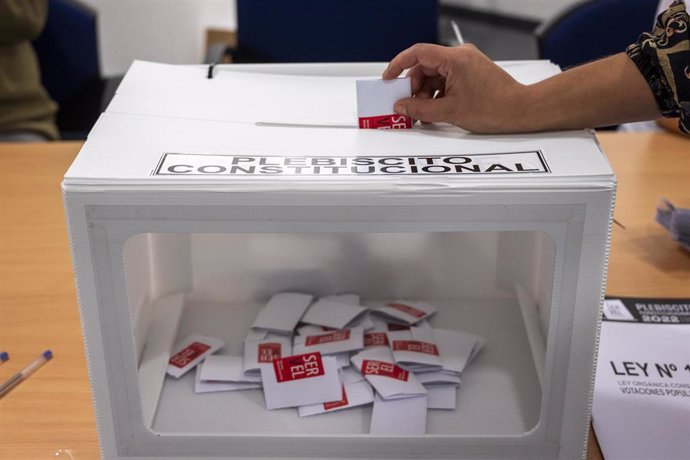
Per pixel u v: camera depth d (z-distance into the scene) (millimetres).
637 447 829
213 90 913
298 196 698
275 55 2084
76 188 690
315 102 893
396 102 814
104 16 2930
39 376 955
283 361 918
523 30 4750
